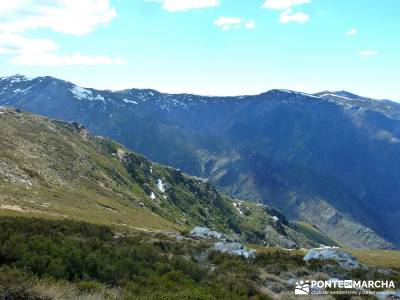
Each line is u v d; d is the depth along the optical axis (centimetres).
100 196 16838
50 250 2564
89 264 2447
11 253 2392
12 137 18162
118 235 5178
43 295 1661
